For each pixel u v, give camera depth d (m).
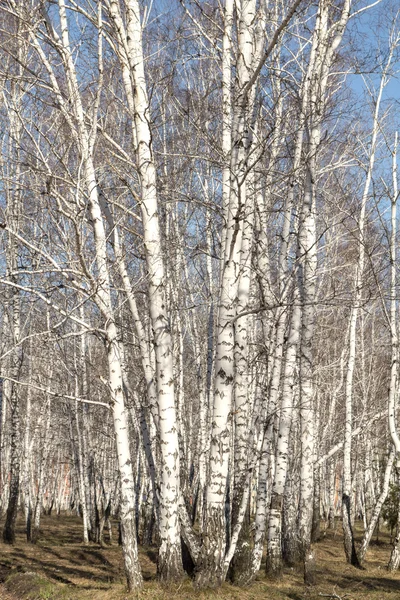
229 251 11.43
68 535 28.92
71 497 48.78
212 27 13.30
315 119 14.34
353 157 17.42
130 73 11.36
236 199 11.54
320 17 14.07
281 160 16.08
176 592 10.80
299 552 16.86
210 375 20.20
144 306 15.59
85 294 11.95
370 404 25.03
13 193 14.86
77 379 24.81
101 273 11.34
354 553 18.53
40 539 26.53
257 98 14.38
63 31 11.46
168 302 17.25
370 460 28.17
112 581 13.94
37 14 11.63
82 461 26.25
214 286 21.28
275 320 13.28
